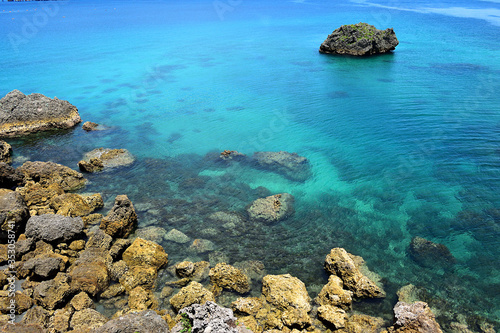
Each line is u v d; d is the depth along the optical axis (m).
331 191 25.56
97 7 191.62
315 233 21.50
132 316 13.81
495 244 19.91
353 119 37.53
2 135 34.31
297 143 33.03
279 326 15.02
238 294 17.16
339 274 17.81
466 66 55.03
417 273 18.27
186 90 48.88
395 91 45.19
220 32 92.88
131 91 48.50
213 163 29.78
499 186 24.84
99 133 35.88
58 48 73.38
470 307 16.22
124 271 18.06
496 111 37.25
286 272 18.69
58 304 15.63
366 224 22.08
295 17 119.31
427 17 111.31
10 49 72.44
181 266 18.06
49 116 36.31
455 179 25.97
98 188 26.17
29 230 19.16
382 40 64.06
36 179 26.20
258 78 53.28
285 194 24.64
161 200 24.75
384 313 16.03
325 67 57.91
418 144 31.33
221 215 23.06
